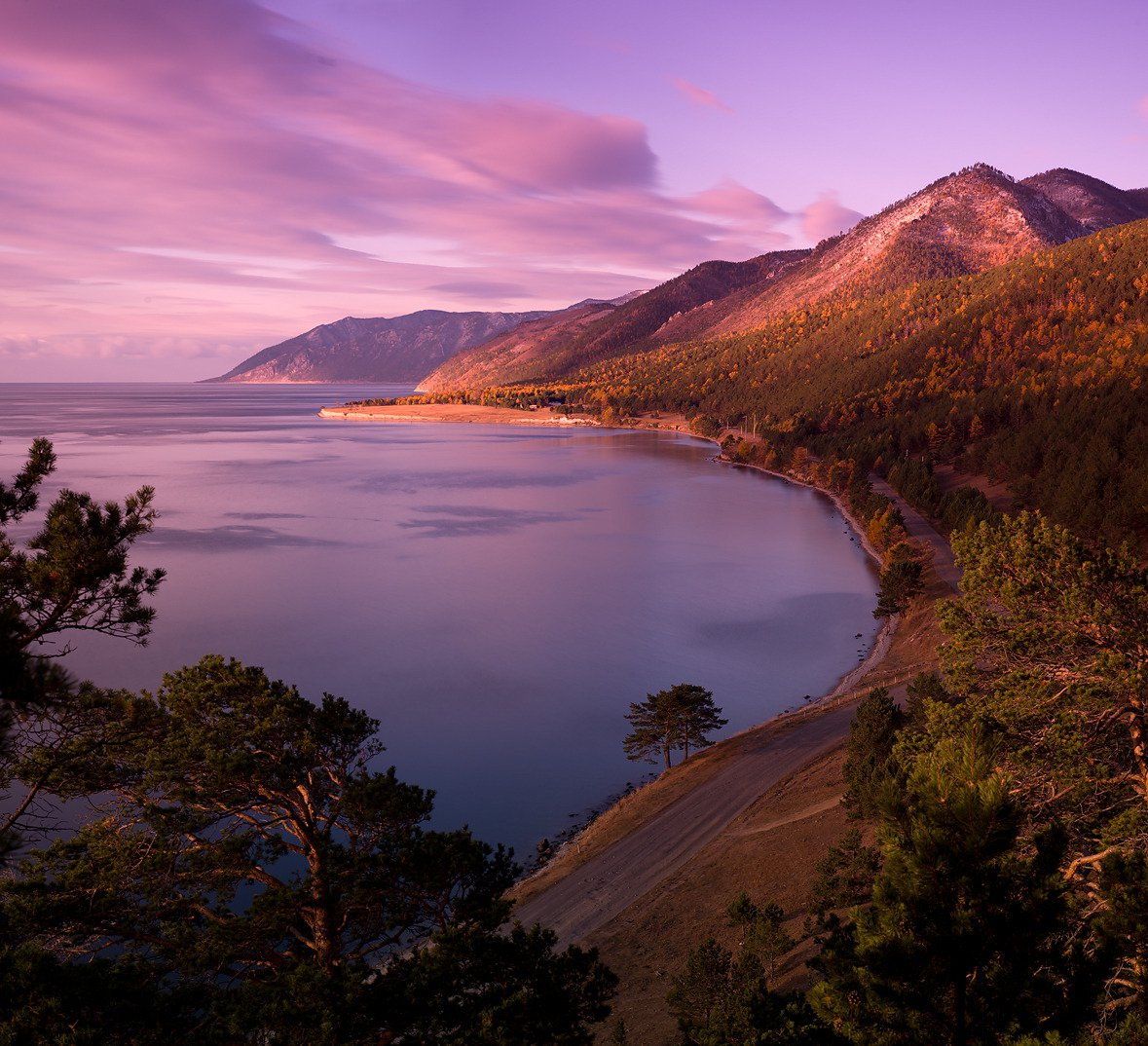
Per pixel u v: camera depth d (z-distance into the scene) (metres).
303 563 140.88
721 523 171.75
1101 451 112.44
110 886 16.41
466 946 14.57
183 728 18.33
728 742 61.91
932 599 94.62
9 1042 11.12
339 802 18.84
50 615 10.80
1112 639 19.28
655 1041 24.86
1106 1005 13.34
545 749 69.31
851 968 10.48
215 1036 12.36
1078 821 17.95
